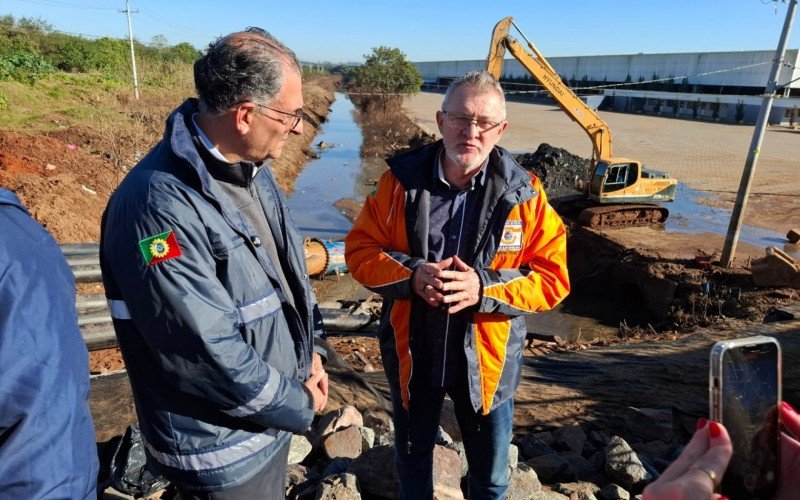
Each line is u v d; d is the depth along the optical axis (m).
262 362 1.75
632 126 48.88
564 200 18.58
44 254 1.29
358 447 3.30
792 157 32.50
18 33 37.50
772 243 16.70
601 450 3.77
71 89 27.97
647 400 4.72
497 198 2.34
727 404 1.02
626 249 15.51
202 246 1.66
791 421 1.10
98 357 6.61
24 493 1.18
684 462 0.98
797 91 51.88
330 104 71.06
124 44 46.25
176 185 1.65
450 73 110.88
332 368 4.42
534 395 4.78
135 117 24.58
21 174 12.76
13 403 1.16
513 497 2.97
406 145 37.50
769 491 1.03
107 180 15.45
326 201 23.20
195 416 1.77
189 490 1.85
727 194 23.17
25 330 1.19
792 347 6.30
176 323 1.59
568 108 17.11
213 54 1.72
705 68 59.31
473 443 2.55
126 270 1.61
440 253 2.44
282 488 2.11
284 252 2.14
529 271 2.41
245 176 1.92
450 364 2.44
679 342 7.38
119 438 2.95
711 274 13.43
